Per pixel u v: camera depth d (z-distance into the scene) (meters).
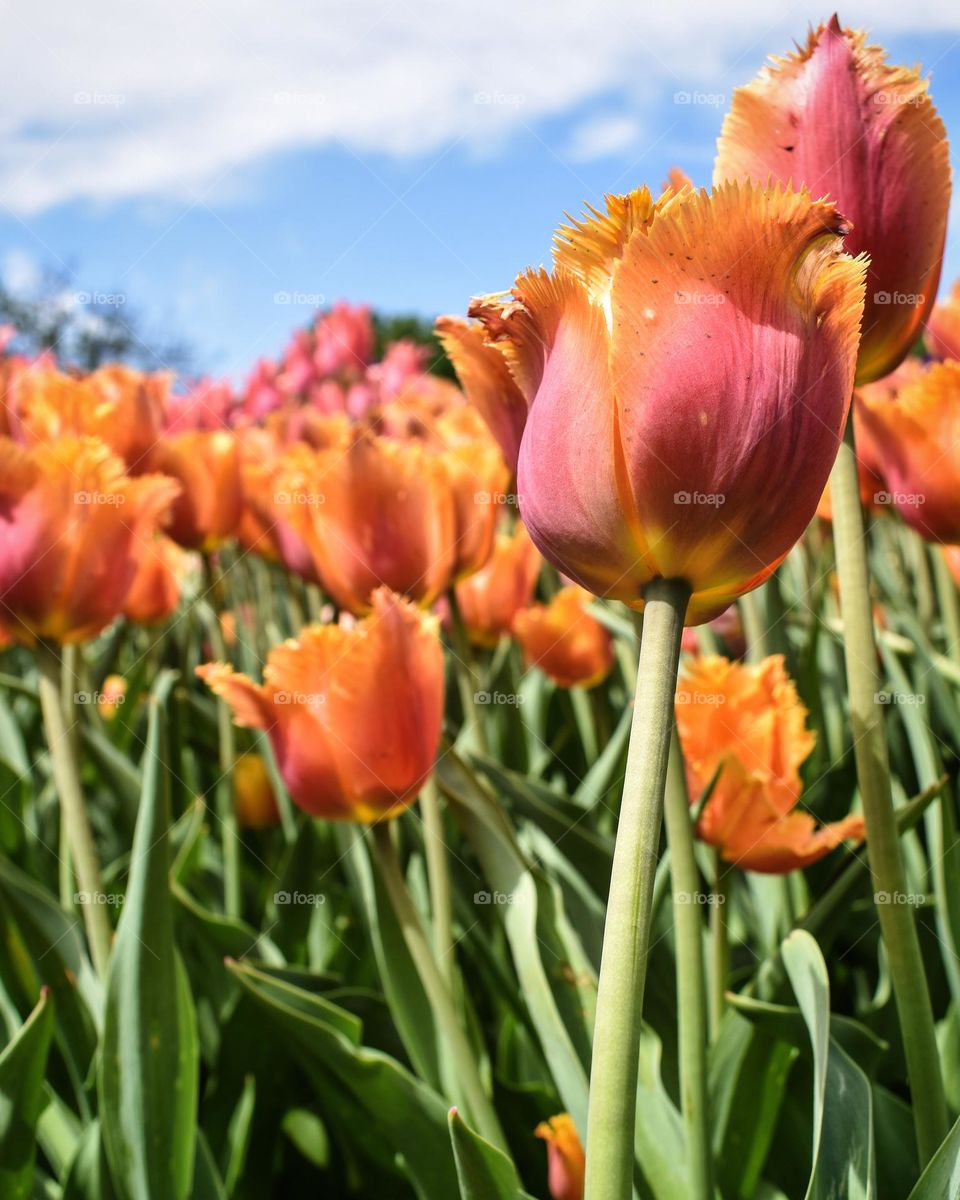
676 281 0.20
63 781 0.42
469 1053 0.36
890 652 0.50
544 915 0.38
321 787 0.36
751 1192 0.36
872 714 0.28
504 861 0.37
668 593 0.21
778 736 0.39
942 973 0.46
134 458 0.64
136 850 0.36
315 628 0.35
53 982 0.42
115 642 0.74
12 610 0.41
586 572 0.22
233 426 1.17
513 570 0.67
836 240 0.20
